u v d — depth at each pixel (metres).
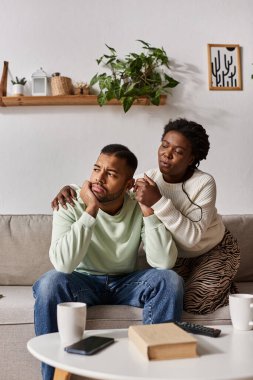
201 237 1.82
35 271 2.26
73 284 1.67
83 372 1.04
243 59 2.69
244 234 2.40
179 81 2.66
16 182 2.59
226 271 1.86
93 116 2.62
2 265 2.25
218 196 2.67
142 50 2.65
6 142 2.59
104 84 2.50
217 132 2.67
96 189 1.70
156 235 1.73
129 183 1.77
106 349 1.18
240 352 1.16
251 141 2.69
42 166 2.60
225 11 2.69
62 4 2.62
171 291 1.62
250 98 2.68
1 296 1.94
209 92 2.67
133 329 1.22
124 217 1.82
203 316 1.76
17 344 1.76
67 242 1.67
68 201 1.80
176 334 1.17
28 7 2.61
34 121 2.60
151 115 2.64
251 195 2.68
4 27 2.60
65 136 2.61
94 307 1.75
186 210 1.87
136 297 1.75
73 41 2.62
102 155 1.73
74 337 1.27
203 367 1.05
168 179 1.93
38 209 2.59
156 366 1.06
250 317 1.37
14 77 2.60
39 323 1.59
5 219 2.34
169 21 2.67
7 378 1.75
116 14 2.64
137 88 2.52
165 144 1.89
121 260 1.81
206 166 2.67
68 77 2.61
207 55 2.68
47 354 1.15
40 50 2.61
